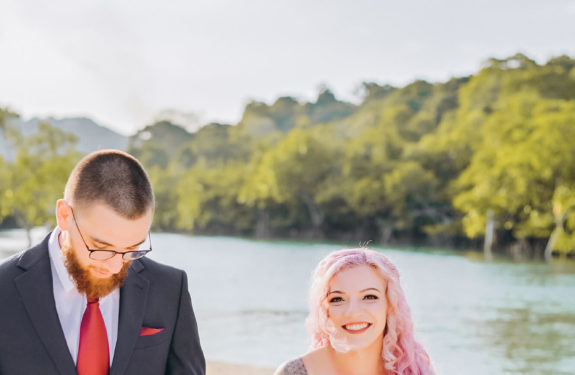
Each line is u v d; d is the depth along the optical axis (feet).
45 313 6.09
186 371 6.70
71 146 135.95
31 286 6.14
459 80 222.48
